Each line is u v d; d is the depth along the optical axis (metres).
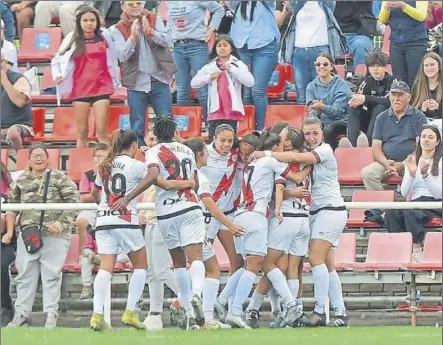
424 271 41.09
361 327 36.56
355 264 41.75
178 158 35.06
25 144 51.44
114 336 33.25
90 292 41.44
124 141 34.78
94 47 49.28
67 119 52.31
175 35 51.66
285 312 36.47
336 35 52.50
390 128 46.78
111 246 34.81
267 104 51.62
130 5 48.69
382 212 44.66
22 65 58.03
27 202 40.22
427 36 53.56
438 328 35.94
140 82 49.22
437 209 40.31
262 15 50.91
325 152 36.38
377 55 49.09
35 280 40.03
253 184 36.09
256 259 36.16
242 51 51.12
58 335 33.47
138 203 36.62
